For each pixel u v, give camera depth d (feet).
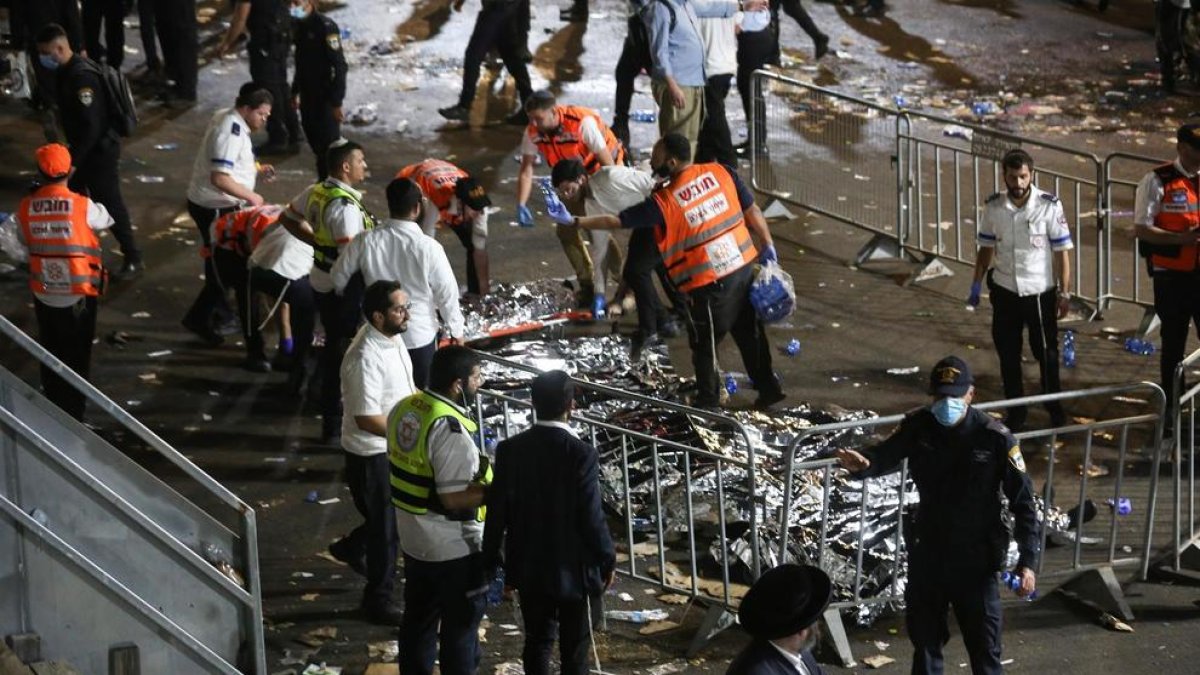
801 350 105.19
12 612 54.44
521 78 148.87
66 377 56.03
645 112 154.40
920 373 101.96
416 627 65.62
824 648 72.23
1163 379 94.68
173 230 124.16
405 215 82.58
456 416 62.44
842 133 147.64
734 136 148.87
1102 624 74.79
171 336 106.52
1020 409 93.76
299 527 83.71
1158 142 146.61
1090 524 83.46
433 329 82.99
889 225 125.70
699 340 93.40
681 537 81.30
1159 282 92.38
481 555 63.05
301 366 97.71
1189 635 73.72
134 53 168.35
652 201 91.66
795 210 131.13
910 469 63.21
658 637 73.87
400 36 178.50
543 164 139.95
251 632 58.95
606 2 192.34
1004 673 70.64
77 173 111.86
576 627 63.57
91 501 55.47
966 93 160.45
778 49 162.61
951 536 62.13
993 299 92.22
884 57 172.14
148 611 55.77
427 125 149.79
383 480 71.92
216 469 89.40
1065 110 155.63
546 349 101.55
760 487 82.74
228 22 179.73
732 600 73.31
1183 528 82.84
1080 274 117.29
